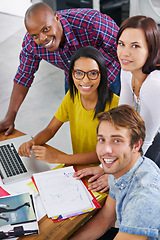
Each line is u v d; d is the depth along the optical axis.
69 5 4.28
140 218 1.12
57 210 1.36
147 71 1.42
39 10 1.72
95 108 1.67
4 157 1.70
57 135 2.98
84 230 1.38
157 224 1.13
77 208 1.37
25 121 3.17
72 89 1.72
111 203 1.39
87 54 1.52
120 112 1.16
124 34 1.33
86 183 1.51
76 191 1.46
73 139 1.93
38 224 1.31
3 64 4.12
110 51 2.08
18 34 4.84
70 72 1.63
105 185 1.48
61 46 2.01
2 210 1.35
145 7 3.70
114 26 2.06
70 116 1.84
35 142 1.78
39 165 1.65
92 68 1.52
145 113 1.54
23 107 3.36
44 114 3.27
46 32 1.76
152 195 1.13
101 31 1.98
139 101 1.59
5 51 4.39
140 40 1.31
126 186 1.22
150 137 1.60
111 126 1.14
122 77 1.66
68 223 1.31
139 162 1.21
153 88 1.45
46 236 1.27
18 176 1.58
